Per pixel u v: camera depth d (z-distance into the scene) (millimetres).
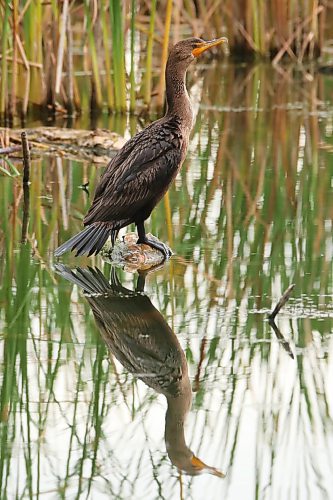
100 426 8531
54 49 19625
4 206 14023
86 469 7922
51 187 14969
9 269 11688
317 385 9141
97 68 19672
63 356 9664
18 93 19969
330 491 7617
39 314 10547
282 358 9562
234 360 9547
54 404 8844
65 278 11445
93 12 19766
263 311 10484
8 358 9602
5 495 7539
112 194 11492
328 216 13625
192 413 8727
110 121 19328
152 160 11641
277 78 23141
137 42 23812
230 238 12812
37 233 12930
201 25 24312
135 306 10703
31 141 17281
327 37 26922
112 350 9781
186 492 7609
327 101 20766
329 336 9922
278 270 11656
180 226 13266
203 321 10289
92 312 10578
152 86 21547
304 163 16141
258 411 8742
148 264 11914
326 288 11117
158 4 24422
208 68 24359
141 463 8023
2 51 18125
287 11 24562
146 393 9016
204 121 19062
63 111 19797
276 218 13562
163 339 9953
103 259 12094
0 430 8469
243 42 25375
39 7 19266
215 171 15773
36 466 7973
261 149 17000
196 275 11523
